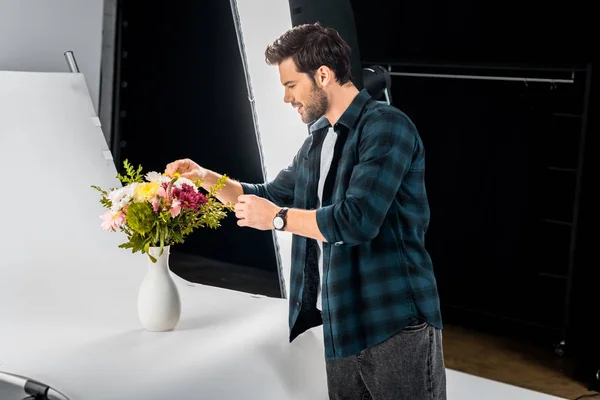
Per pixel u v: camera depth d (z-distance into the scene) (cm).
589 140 353
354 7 432
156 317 227
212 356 214
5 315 239
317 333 244
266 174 319
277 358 225
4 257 262
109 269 272
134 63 430
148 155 448
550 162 399
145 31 430
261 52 303
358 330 196
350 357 210
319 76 198
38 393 192
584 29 367
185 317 242
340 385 215
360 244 195
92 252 276
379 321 194
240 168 457
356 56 251
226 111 452
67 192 285
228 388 206
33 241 269
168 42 442
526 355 386
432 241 434
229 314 246
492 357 383
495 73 403
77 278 264
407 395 198
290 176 235
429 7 412
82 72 351
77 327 233
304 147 225
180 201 215
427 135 430
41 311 243
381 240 196
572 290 367
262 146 315
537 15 381
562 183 397
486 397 288
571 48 373
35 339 223
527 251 409
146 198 216
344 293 196
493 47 399
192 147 464
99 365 206
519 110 403
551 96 392
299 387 223
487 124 412
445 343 400
